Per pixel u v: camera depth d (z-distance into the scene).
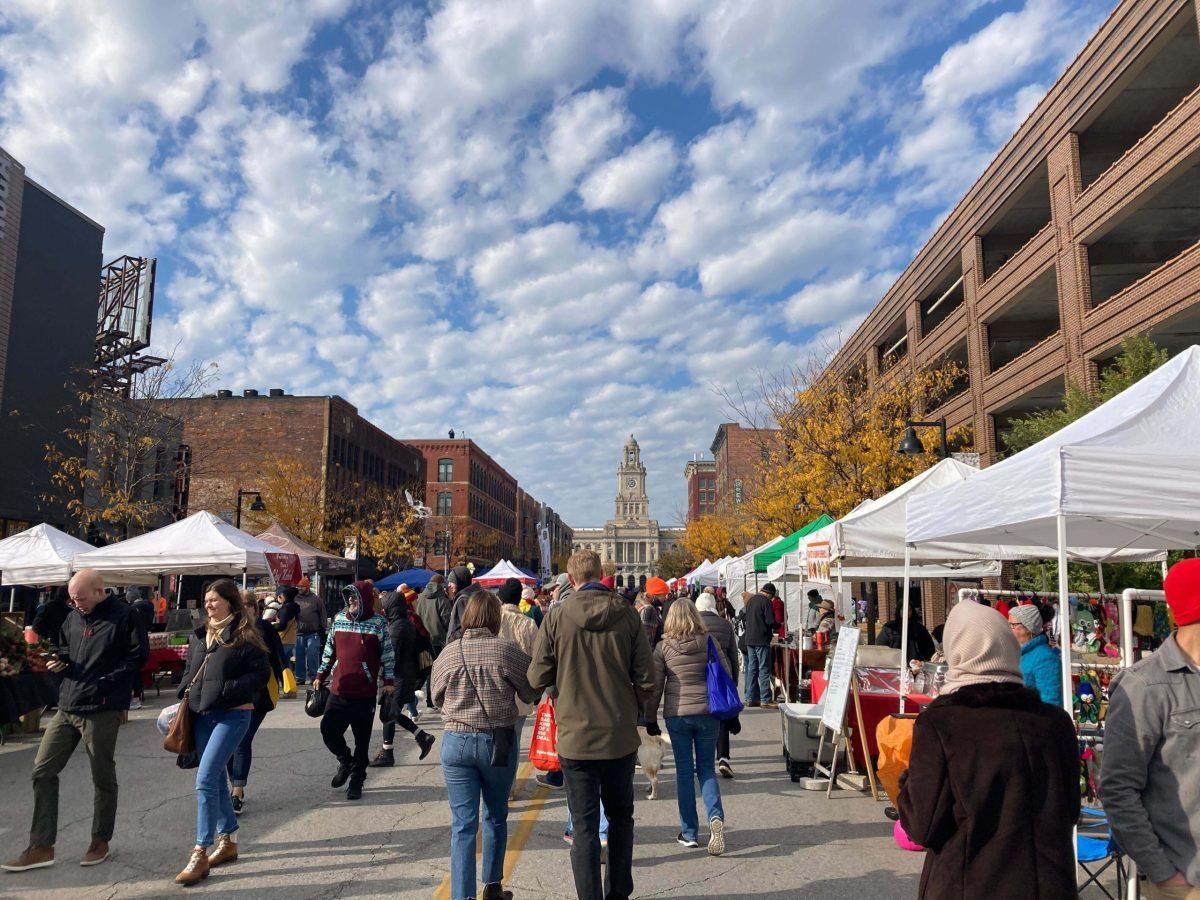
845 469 26.22
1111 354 20.62
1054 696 5.77
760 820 6.77
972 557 9.25
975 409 27.78
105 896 5.06
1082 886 4.89
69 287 27.28
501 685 4.70
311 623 15.40
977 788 2.55
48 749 5.64
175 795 7.65
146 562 13.96
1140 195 18.97
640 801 7.48
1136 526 6.94
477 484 76.69
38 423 25.59
